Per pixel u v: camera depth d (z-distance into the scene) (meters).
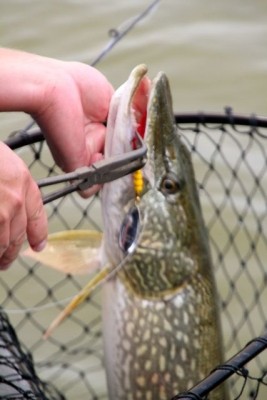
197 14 9.31
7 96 3.24
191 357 4.20
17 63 3.31
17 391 3.34
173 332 4.15
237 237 6.59
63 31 9.01
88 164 3.60
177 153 3.90
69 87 3.40
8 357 3.59
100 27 9.06
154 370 4.19
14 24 9.14
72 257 4.03
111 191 3.79
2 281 5.97
